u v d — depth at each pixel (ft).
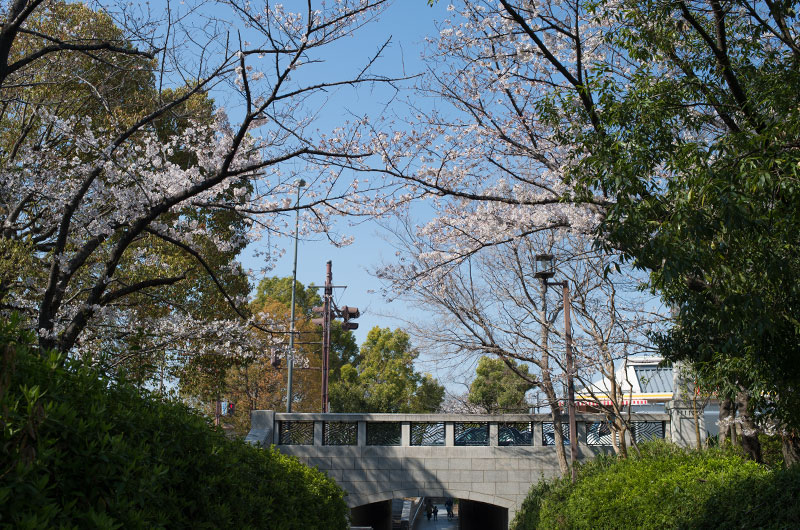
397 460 67.15
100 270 41.88
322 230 36.32
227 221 53.47
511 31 37.60
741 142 24.75
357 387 140.15
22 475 9.31
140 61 38.14
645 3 29.53
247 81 29.25
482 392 124.16
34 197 37.65
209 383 66.28
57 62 43.11
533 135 41.86
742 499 34.17
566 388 63.77
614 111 28.27
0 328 12.40
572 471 58.44
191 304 55.57
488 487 67.21
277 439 67.82
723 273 24.08
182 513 15.97
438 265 45.21
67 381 12.62
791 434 40.45
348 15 28.94
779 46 36.14
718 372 35.78
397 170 34.12
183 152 52.44
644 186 26.84
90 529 10.31
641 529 41.29
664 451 55.47
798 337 27.07
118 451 11.68
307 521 31.01
